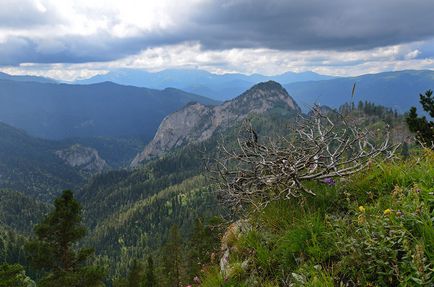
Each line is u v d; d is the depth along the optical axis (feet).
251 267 14.02
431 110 40.32
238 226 17.33
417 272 9.29
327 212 15.08
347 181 16.49
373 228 11.78
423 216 11.28
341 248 11.85
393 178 15.07
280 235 14.53
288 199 16.47
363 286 10.64
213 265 16.58
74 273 89.86
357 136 16.76
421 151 17.35
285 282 12.49
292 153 17.42
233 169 18.69
